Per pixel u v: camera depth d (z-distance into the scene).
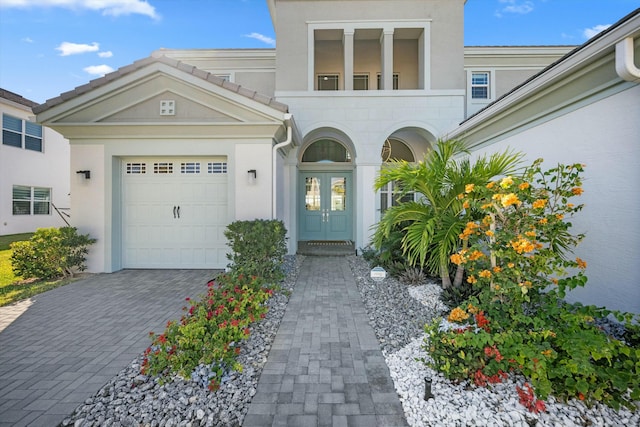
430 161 5.25
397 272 6.25
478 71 11.57
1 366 3.31
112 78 6.75
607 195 4.01
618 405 2.32
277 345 3.72
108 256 7.19
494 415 2.35
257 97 6.64
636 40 3.35
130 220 7.54
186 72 6.72
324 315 4.68
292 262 8.36
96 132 7.04
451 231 4.64
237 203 7.14
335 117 9.37
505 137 6.26
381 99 9.35
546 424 2.26
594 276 4.22
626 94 3.75
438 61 9.36
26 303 5.23
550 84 4.61
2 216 12.74
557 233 3.26
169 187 7.52
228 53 11.49
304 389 2.86
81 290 5.95
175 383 2.85
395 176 5.16
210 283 6.20
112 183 7.21
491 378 2.57
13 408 2.65
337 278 6.86
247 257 5.86
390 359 3.32
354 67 11.23
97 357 3.49
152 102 6.99
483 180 4.59
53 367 3.29
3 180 12.77
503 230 3.16
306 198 11.39
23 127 13.55
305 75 9.42
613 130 3.92
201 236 7.53
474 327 2.99
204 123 6.89
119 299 5.45
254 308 3.99
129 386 2.88
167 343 3.01
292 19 9.44
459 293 4.70
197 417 2.48
